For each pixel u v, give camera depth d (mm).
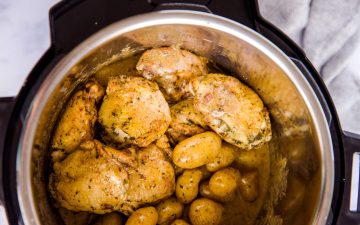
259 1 364
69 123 287
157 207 309
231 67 317
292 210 298
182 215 318
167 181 303
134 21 242
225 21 249
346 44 369
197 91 307
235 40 258
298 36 376
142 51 305
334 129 273
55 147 290
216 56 309
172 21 245
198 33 265
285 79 262
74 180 281
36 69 251
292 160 308
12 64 353
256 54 262
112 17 256
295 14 365
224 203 329
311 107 254
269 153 337
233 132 308
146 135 297
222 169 319
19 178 231
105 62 295
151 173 298
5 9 351
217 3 265
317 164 262
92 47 241
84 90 296
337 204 268
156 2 258
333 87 382
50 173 291
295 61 271
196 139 300
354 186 341
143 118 294
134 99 294
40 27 356
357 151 269
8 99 248
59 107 285
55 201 293
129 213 302
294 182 302
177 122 314
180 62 307
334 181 268
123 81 299
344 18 362
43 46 356
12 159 246
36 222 234
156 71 308
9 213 244
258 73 292
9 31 352
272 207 330
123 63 311
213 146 302
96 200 282
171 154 311
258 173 335
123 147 302
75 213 304
